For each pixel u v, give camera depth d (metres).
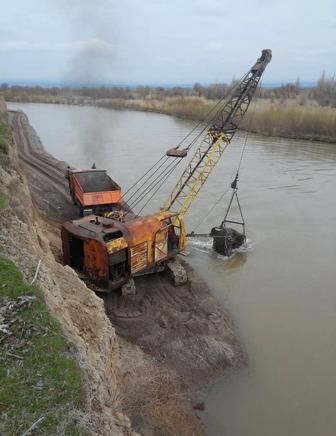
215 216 26.77
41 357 6.51
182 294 17.00
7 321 7.04
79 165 40.47
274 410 11.99
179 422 10.95
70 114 92.62
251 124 65.25
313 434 11.30
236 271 19.72
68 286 10.84
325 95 118.31
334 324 15.89
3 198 12.33
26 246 10.36
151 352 13.54
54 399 5.89
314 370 13.55
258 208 28.52
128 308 15.54
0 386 5.93
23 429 5.37
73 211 25.42
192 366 13.27
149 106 104.94
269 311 16.61
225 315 16.05
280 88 143.00
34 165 35.28
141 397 11.30
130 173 37.81
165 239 16.75
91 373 6.78
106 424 6.05
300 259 21.06
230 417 11.65
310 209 28.56
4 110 39.56
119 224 15.60
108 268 14.66
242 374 13.23
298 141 57.88
